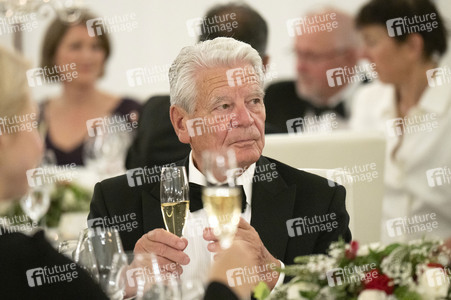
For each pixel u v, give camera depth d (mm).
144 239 3727
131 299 3064
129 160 6168
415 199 6777
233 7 6199
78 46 9812
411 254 2812
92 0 10836
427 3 6816
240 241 3285
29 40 10555
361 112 8359
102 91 9922
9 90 2754
